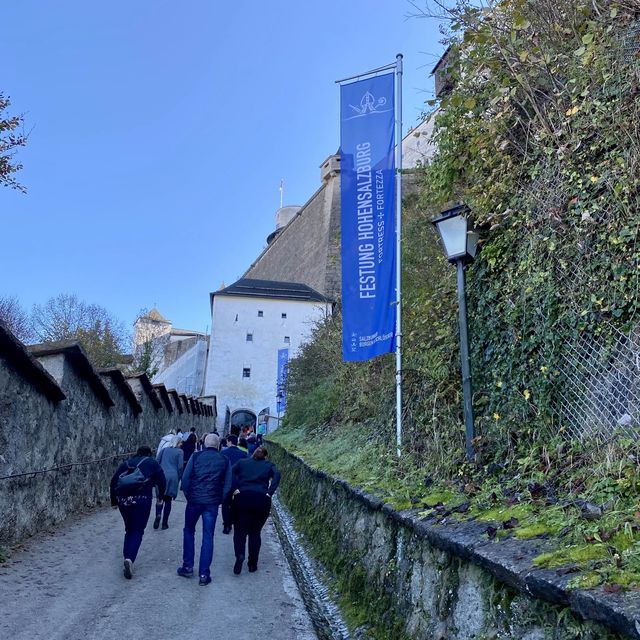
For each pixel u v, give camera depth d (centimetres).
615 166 405
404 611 395
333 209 5434
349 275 819
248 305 5184
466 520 349
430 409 652
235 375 5022
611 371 381
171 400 2306
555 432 422
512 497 370
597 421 387
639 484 287
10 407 702
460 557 310
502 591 262
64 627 441
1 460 675
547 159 497
